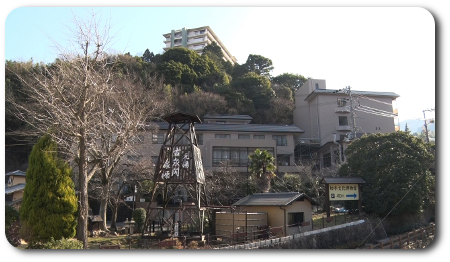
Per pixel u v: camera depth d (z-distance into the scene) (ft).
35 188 49.01
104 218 71.87
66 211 49.21
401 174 78.79
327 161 146.00
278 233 65.51
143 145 94.07
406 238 66.33
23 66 105.09
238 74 204.85
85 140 53.36
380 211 78.43
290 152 135.23
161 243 52.21
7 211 54.29
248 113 160.76
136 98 78.38
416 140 85.87
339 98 154.51
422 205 78.43
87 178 53.62
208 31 293.23
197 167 63.36
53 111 52.21
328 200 77.66
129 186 105.81
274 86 186.39
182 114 65.36
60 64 60.64
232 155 125.59
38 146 50.85
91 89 56.03
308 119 161.48
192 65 173.47
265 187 94.53
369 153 85.35
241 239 59.88
